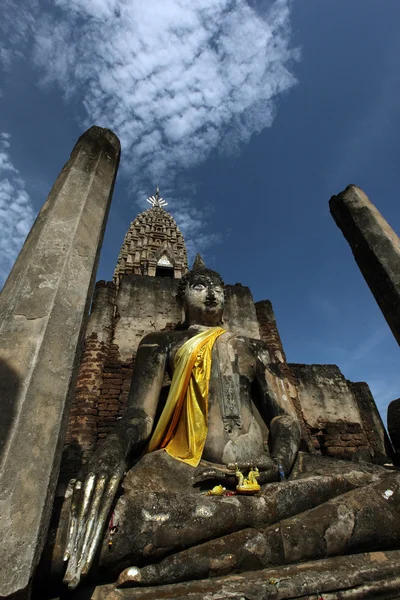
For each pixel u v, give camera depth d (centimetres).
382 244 510
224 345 476
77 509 257
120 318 1038
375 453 1162
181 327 576
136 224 2941
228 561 253
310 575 247
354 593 239
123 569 249
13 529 198
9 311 275
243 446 393
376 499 300
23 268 307
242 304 1138
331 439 1125
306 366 1304
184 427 401
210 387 431
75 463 779
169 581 244
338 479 320
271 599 226
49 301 285
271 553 262
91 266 334
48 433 236
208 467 343
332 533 276
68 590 234
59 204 357
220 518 268
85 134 448
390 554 286
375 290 506
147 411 421
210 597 224
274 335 1098
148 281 1135
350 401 1245
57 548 240
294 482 308
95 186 395
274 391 477
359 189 590
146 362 466
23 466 217
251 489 298
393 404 578
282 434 403
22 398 235
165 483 340
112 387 910
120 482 288
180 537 257
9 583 184
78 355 289
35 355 255
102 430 843
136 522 259
